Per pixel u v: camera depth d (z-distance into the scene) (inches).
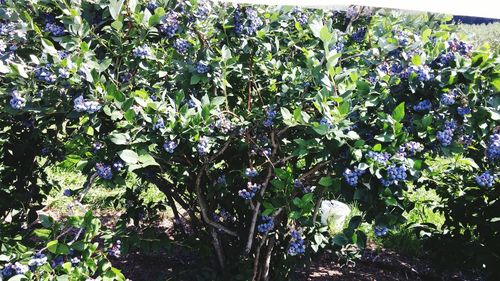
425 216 154.9
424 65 85.7
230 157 111.1
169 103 100.3
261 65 107.3
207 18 103.7
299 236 96.8
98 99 85.8
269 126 98.3
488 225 113.1
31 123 115.3
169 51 104.0
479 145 99.9
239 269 109.7
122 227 111.2
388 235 151.3
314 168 94.8
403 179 76.7
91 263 85.4
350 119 87.0
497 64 82.0
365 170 79.6
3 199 126.4
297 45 115.5
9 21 95.3
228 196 115.2
